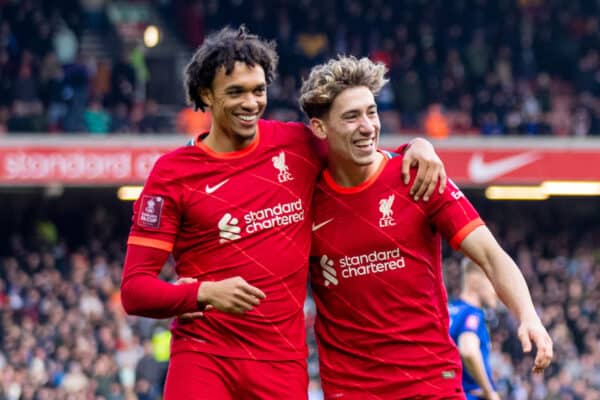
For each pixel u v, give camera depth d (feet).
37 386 113.50
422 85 173.37
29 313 131.75
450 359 39.93
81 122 156.87
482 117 171.42
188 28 183.21
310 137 40.32
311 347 116.26
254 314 38.42
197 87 38.70
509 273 38.65
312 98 39.17
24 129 153.07
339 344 40.16
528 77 181.57
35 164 152.97
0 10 168.14
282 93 165.27
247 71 38.09
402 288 39.65
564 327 140.36
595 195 180.04
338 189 39.88
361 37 182.29
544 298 152.97
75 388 113.09
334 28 182.39
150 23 186.91
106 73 165.27
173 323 39.75
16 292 134.41
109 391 113.70
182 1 185.06
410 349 39.55
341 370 40.06
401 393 39.50
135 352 119.75
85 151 154.10
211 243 38.75
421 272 39.78
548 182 166.71
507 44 185.68
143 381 108.17
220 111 38.40
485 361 58.75
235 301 36.81
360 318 39.81
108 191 167.84
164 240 38.58
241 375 38.40
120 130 158.81
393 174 39.93
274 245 38.88
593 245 176.14
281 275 38.86
